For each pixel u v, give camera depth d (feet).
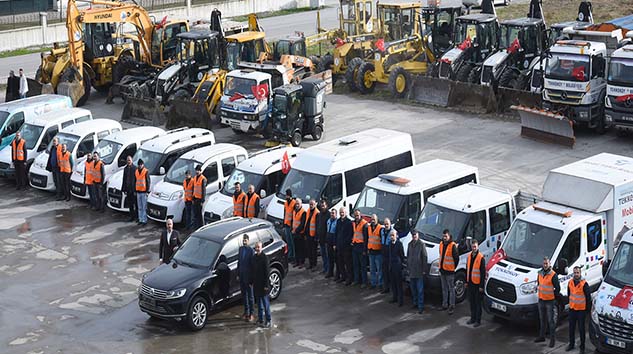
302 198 74.28
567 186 62.08
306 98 102.63
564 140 98.07
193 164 83.30
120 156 89.30
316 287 67.92
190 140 88.84
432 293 64.90
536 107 107.45
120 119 117.19
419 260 61.52
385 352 56.34
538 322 57.93
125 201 84.74
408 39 127.13
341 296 66.03
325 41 162.61
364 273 67.46
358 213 67.10
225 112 105.09
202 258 62.64
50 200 91.30
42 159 93.25
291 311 63.52
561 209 61.52
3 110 100.12
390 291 66.44
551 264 58.13
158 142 87.97
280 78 108.88
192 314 60.18
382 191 69.62
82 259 74.95
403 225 66.49
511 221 67.00
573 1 192.24
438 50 126.21
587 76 98.43
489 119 110.22
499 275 58.44
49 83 126.52
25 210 88.22
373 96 124.57
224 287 62.28
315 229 70.03
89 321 63.21
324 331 59.98
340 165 74.74
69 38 123.24
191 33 119.24
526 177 88.17
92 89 137.69
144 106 114.21
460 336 58.34
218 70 114.93
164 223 82.94
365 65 123.95
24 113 99.81
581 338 54.85
